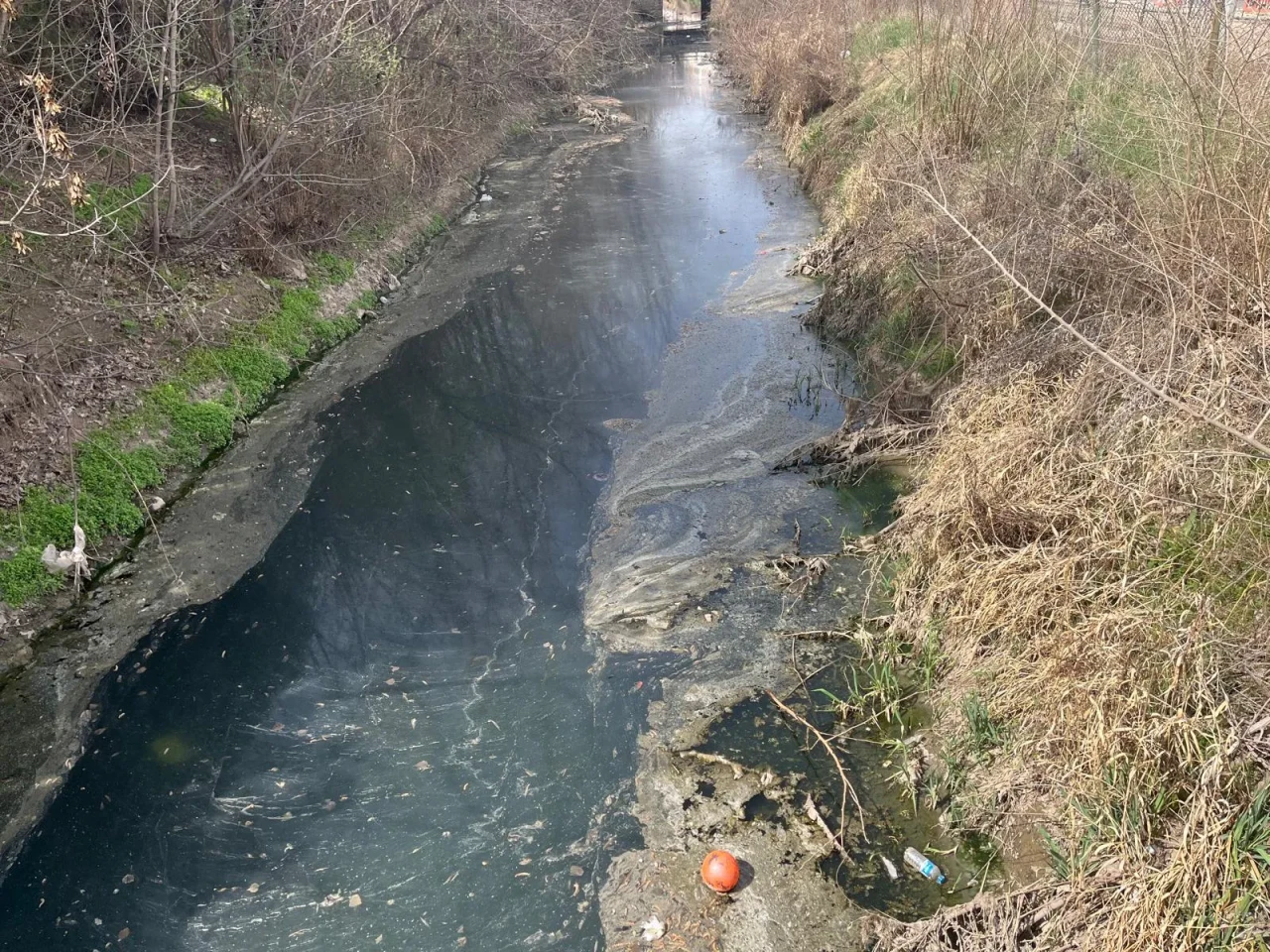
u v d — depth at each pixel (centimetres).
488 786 502
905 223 901
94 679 570
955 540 561
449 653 594
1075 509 520
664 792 491
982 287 721
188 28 921
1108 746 395
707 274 1174
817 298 1071
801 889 434
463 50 1544
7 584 596
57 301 782
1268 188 538
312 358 941
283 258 994
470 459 795
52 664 577
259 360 880
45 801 498
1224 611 430
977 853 441
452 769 514
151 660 585
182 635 606
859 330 948
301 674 579
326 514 724
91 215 861
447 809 491
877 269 934
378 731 539
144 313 818
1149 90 716
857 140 1320
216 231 961
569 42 2062
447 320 1049
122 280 844
